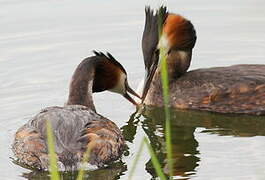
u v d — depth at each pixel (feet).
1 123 53.16
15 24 68.49
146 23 58.34
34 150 45.06
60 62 62.85
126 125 54.80
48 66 62.18
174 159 47.98
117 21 69.00
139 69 62.13
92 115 46.75
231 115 55.93
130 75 61.41
